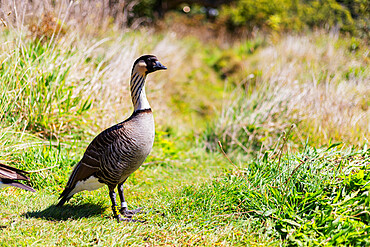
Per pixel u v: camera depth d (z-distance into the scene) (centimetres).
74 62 927
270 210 536
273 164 618
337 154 619
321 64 1365
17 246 456
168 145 941
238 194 589
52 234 489
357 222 494
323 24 1725
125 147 538
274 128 985
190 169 844
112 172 547
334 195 545
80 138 857
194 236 508
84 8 1215
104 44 1192
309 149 634
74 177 566
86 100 871
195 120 1284
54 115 837
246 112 1036
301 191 570
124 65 1040
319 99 1030
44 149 729
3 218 520
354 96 1091
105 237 497
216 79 1580
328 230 494
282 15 1877
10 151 692
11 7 918
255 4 2016
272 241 499
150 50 1411
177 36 1892
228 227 531
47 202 596
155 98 1172
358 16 1600
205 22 2177
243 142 984
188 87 1445
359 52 1442
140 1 1988
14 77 790
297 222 516
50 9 1017
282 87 1066
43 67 840
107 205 615
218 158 938
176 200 586
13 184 492
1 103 751
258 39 1838
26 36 941
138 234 515
